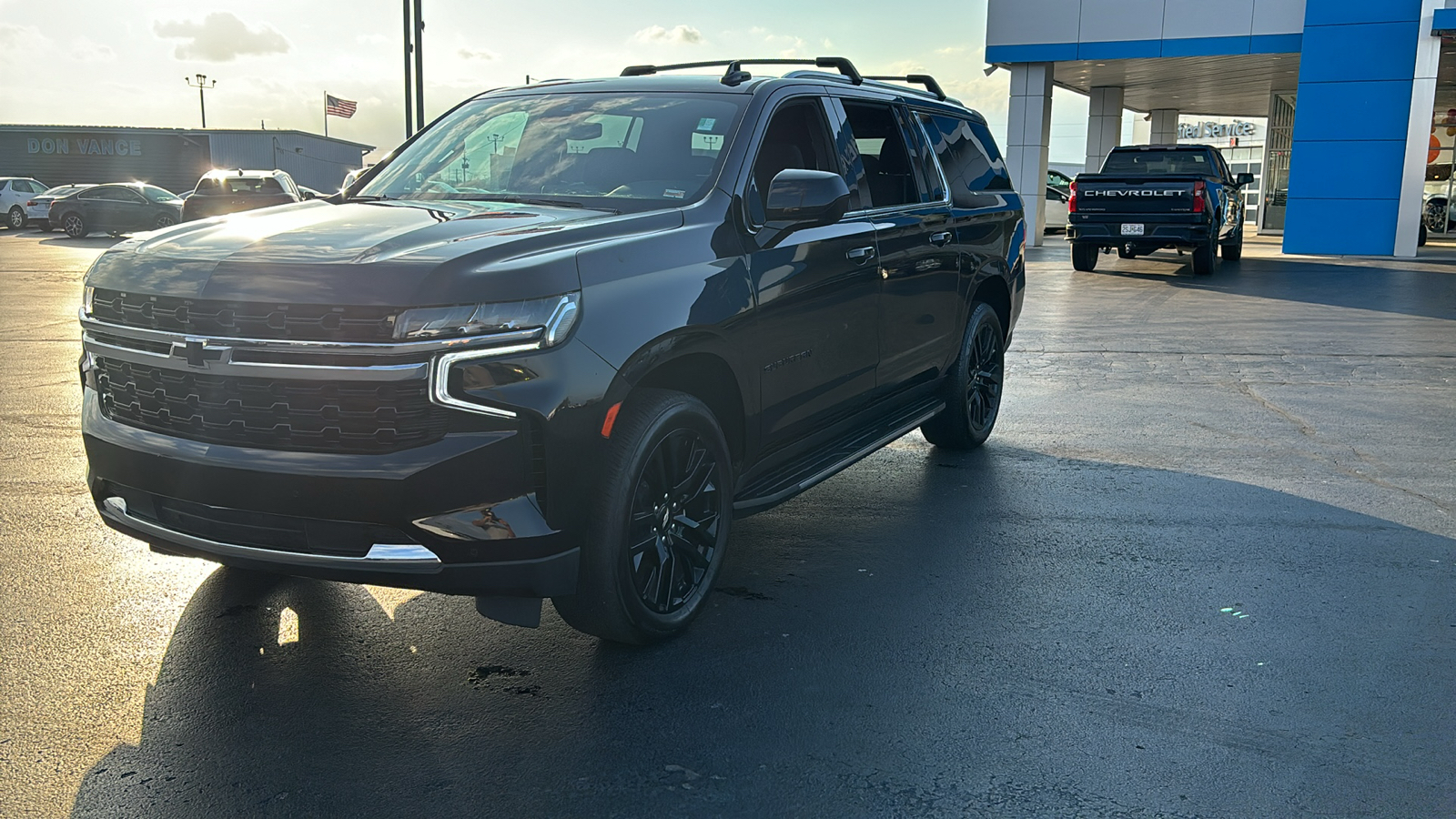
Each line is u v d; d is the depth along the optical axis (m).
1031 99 24.75
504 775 2.83
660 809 2.67
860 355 4.70
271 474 3.03
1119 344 10.65
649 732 3.06
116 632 3.67
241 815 2.63
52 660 3.45
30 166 53.81
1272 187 32.75
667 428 3.45
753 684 3.36
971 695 3.30
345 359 2.95
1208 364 9.53
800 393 4.24
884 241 4.83
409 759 2.90
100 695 3.23
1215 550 4.66
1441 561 4.54
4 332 10.63
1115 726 3.11
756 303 3.85
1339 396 8.12
